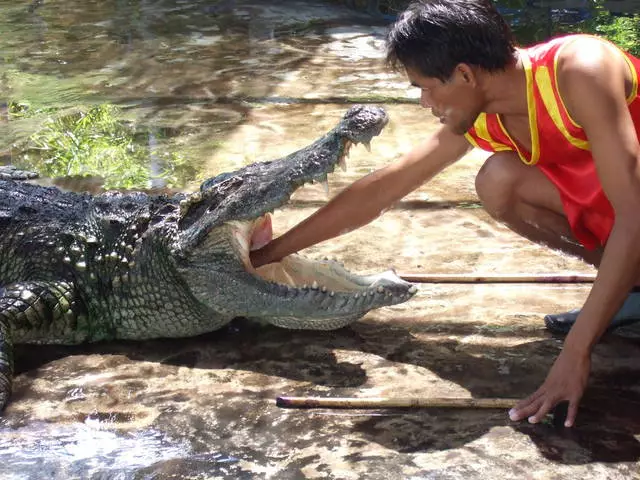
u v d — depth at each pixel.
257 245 3.65
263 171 3.38
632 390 3.05
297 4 11.09
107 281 3.58
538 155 2.96
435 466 2.63
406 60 2.71
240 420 2.95
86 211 3.77
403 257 4.21
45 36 9.49
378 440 2.79
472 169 5.48
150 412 3.02
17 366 3.40
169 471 2.67
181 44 9.07
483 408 2.94
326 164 3.23
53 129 6.35
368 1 10.73
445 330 3.55
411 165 3.37
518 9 9.57
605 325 2.73
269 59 8.40
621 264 2.67
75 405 3.08
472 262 4.15
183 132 6.26
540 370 3.21
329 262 3.52
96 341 3.65
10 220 3.77
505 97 2.80
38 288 3.49
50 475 2.66
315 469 2.65
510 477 2.57
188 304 3.54
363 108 3.22
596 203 3.04
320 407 2.98
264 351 3.47
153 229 3.56
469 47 2.63
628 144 2.64
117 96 7.21
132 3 11.30
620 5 9.52
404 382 3.17
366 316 3.71
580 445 2.72
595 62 2.64
